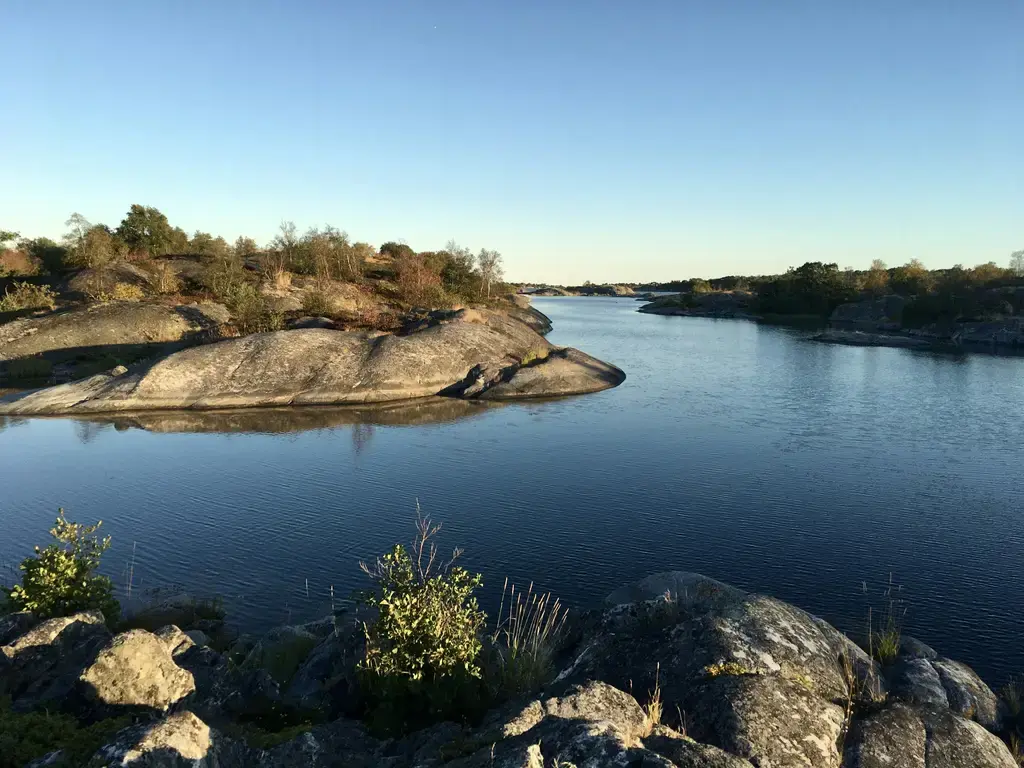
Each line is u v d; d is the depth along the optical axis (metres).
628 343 72.38
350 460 25.23
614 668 8.64
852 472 23.62
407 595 8.71
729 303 142.00
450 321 48.72
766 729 6.97
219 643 11.68
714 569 15.69
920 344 70.25
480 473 23.50
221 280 64.25
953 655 12.02
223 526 18.38
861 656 9.27
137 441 28.30
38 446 27.34
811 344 72.19
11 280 75.81
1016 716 8.83
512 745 6.14
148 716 7.45
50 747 6.20
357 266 92.88
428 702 8.17
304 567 15.72
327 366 39.00
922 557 16.38
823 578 15.23
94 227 86.88
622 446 27.34
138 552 16.59
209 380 36.72
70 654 9.04
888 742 7.18
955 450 26.73
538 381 39.88
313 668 9.32
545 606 13.64
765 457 25.64
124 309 52.09
